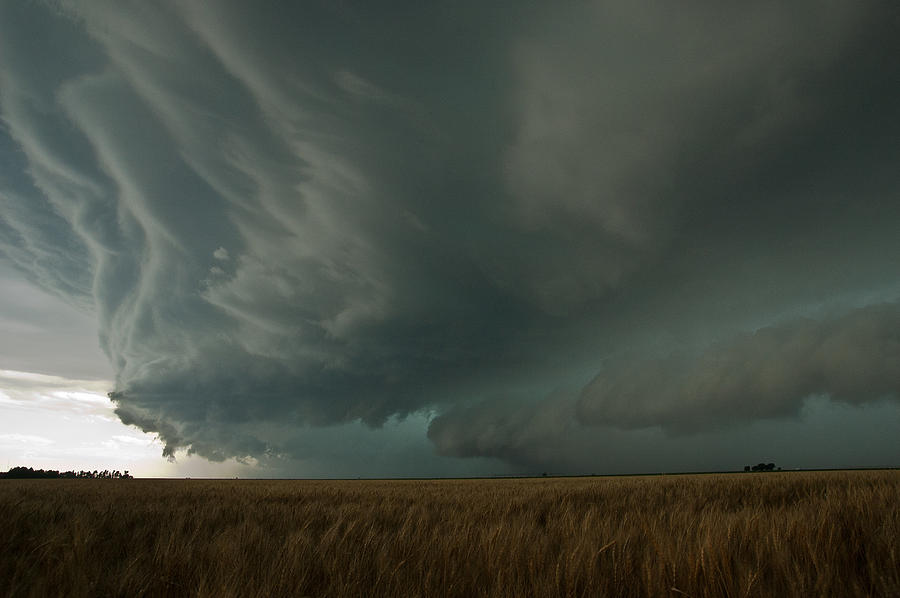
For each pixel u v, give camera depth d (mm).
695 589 2611
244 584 2928
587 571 2859
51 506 6609
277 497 12203
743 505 6719
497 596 2699
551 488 12773
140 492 14602
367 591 2984
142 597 2953
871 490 5855
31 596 2740
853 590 2496
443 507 7930
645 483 13352
